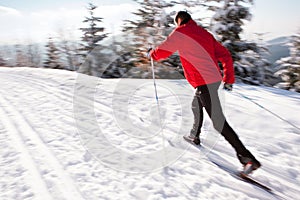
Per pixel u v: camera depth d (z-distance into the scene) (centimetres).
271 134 326
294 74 1127
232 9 998
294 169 245
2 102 460
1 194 192
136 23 1139
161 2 1148
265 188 208
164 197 192
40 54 3362
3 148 269
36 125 335
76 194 192
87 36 1742
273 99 485
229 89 249
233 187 209
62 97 484
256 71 1028
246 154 222
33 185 203
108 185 206
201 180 217
